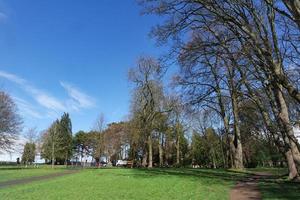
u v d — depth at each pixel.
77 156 122.62
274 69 21.97
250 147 70.69
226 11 23.88
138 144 64.56
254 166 79.25
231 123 48.81
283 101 25.77
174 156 86.75
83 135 121.94
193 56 27.41
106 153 100.44
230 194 18.38
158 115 60.56
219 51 26.77
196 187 21.52
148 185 22.64
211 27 27.64
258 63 23.94
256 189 20.64
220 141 74.12
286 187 21.42
